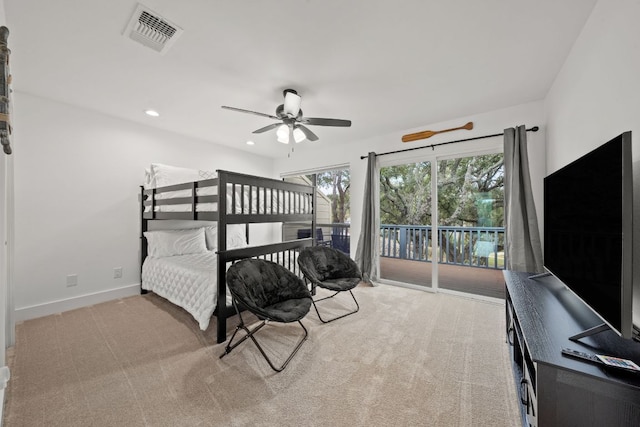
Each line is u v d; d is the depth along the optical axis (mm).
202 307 2223
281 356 1887
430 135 3334
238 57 1935
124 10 1482
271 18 1542
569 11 1504
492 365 1764
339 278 2906
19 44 1774
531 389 1089
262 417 1323
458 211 3424
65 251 2785
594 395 845
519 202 2594
